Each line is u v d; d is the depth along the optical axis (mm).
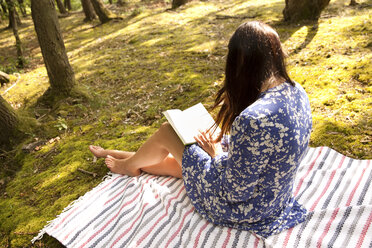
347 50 4648
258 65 1497
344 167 2562
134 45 7496
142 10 11359
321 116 3301
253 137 1504
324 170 2523
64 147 3771
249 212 1841
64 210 2715
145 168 2805
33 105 5137
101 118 4336
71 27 11164
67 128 4219
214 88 4504
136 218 2439
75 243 2338
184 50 6375
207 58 5750
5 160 3824
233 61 1558
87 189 2967
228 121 1821
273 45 1489
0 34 12586
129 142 3611
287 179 1737
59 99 4945
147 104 4500
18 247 2484
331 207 2209
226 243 2008
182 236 2174
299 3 6383
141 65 6035
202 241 2074
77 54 7746
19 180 3371
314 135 3045
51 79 4938
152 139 2439
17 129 4125
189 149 2117
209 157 2043
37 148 3865
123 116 4289
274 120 1495
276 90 1537
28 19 15133
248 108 1510
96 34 9414
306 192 2377
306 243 1921
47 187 3127
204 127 2355
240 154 1572
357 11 6387
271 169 1641
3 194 3205
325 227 1993
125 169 2867
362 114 3160
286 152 1568
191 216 2260
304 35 5629
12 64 7852
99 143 3689
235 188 1708
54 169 3391
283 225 1994
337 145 2857
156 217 2363
